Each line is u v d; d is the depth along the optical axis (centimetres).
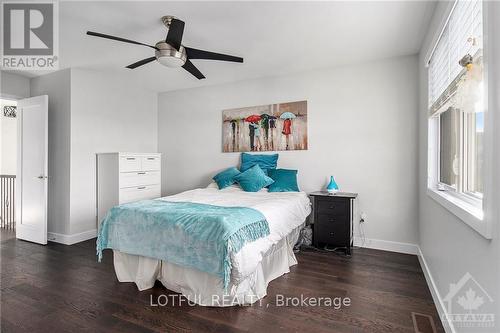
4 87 385
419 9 230
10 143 522
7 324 185
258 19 247
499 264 107
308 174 384
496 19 110
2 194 486
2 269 280
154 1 220
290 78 396
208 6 227
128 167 390
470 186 160
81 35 278
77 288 238
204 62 357
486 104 117
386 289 236
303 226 357
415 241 324
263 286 226
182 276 223
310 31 270
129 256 251
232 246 189
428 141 256
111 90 425
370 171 348
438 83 235
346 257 314
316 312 200
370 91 348
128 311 201
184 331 178
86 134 390
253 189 369
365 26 259
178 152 491
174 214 223
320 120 377
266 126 413
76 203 377
